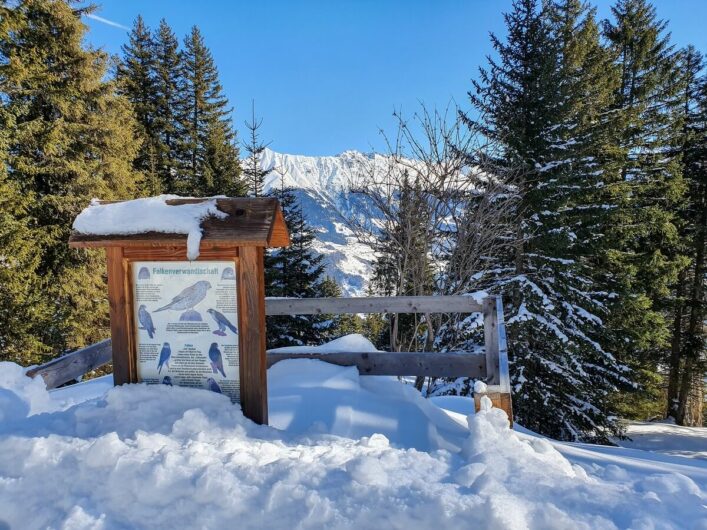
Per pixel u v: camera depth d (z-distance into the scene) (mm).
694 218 16078
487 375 3955
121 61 22172
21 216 12172
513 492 1957
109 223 3055
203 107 25781
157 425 2748
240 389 3062
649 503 1878
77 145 13203
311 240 19484
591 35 15336
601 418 10273
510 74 10609
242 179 23562
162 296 3121
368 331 21062
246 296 3010
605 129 11891
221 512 1969
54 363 3945
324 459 2314
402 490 2002
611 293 11461
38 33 12703
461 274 7172
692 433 13883
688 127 16766
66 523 1950
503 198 8695
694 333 15922
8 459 2420
